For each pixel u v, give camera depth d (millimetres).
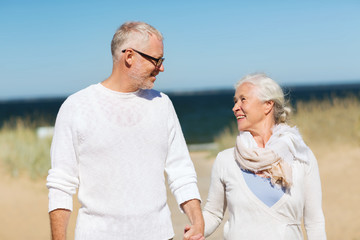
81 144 2342
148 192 2385
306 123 10898
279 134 2592
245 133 2686
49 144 10680
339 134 10352
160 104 2553
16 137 11516
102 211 2320
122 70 2424
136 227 2334
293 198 2514
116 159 2344
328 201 6797
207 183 8938
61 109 2408
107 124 2354
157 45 2439
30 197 7879
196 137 23688
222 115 47844
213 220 2803
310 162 2588
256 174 2584
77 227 2375
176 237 5430
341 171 8312
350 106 11883
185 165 2654
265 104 2654
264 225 2518
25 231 6172
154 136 2447
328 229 5648
